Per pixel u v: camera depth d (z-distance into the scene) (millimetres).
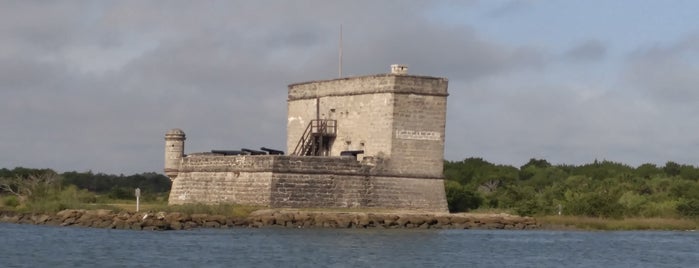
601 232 100625
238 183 99438
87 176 177875
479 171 163250
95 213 93250
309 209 95688
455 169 164250
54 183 120938
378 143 100562
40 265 64125
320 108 108062
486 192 127875
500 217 101562
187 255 69062
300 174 96688
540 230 100625
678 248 84375
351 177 98188
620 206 112938
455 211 111500
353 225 92312
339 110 105625
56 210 98062
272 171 95812
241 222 90812
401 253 73438
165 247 73312
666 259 75938
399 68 102000
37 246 73438
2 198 112688
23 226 90938
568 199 117125
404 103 100000
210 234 83375
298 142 110125
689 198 125562
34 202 105062
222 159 101812
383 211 97312
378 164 99375
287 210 94250
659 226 106375
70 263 65000
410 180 100375
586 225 104250
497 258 72875
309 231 87312
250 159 98375
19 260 66188
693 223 107812
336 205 97625
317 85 108562
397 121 99688
